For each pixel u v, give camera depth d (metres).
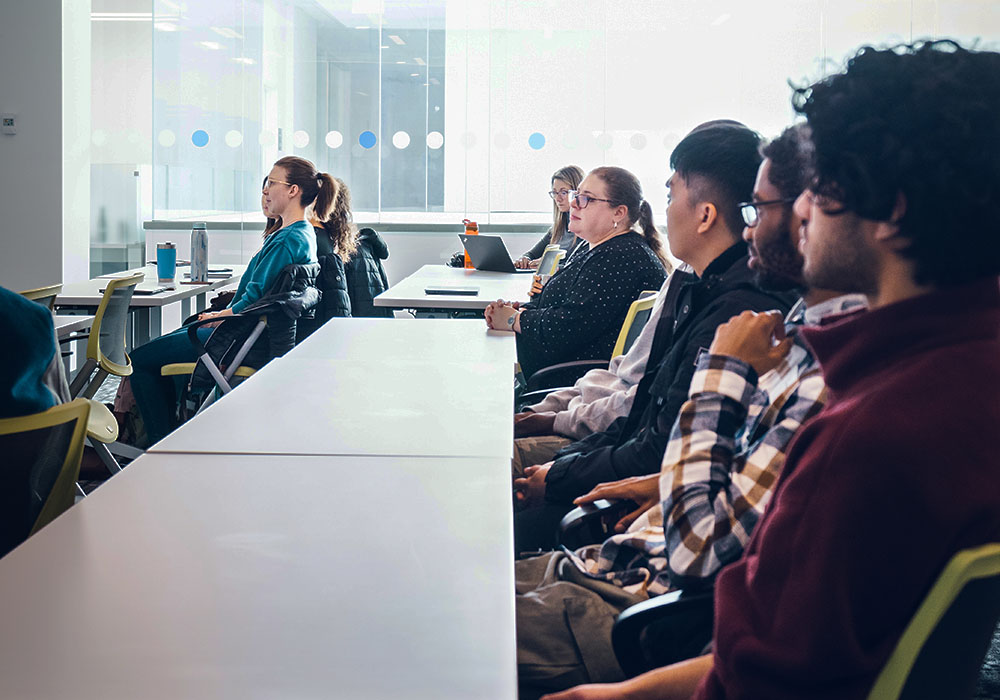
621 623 1.37
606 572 1.69
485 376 2.48
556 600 1.57
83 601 1.07
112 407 4.96
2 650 0.95
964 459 0.80
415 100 7.38
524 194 7.41
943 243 0.87
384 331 3.28
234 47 7.32
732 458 1.36
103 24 7.85
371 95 7.39
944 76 0.87
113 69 7.89
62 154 6.71
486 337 3.18
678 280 2.28
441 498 1.46
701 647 1.45
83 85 6.90
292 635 1.00
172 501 1.42
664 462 1.37
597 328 3.27
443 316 5.65
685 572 1.31
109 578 1.13
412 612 1.05
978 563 0.77
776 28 7.03
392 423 1.95
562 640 1.49
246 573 1.16
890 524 0.81
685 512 1.32
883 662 0.83
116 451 4.14
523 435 2.61
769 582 0.90
